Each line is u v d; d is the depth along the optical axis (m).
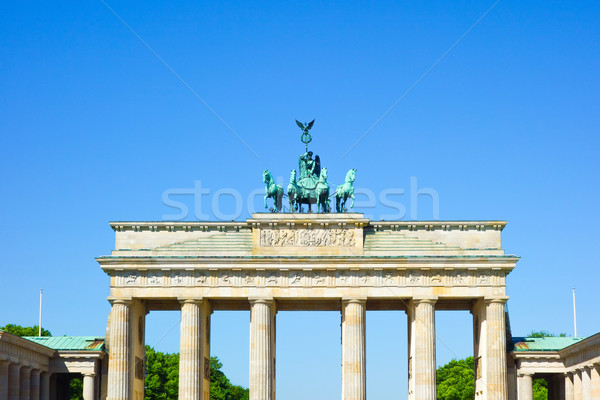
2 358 157.75
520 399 188.12
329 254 183.25
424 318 180.25
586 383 173.00
